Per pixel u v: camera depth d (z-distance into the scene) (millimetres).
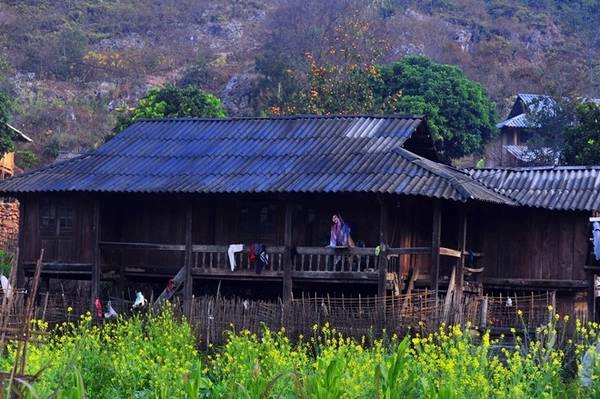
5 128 56719
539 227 38062
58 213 38938
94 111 88688
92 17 110875
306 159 35594
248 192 33906
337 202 36188
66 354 22547
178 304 32438
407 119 37219
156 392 19719
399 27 106750
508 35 116812
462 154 73125
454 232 38188
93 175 37406
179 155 37938
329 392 16406
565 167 38906
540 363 20297
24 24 103812
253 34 109875
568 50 115375
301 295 37438
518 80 102062
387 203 33875
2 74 91000
